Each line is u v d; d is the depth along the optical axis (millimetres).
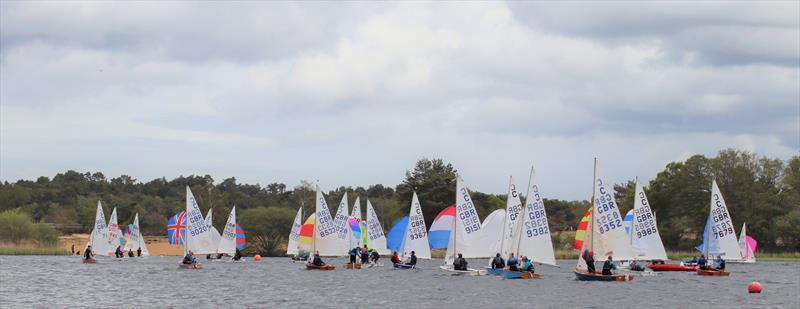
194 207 97812
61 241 151375
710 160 147750
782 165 150125
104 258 121500
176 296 63656
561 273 90562
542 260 74750
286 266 102312
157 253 138125
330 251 92250
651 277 82750
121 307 56500
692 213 146750
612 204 73500
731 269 102562
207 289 69438
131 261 112750
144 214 181500
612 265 75250
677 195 149000
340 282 76250
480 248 80438
